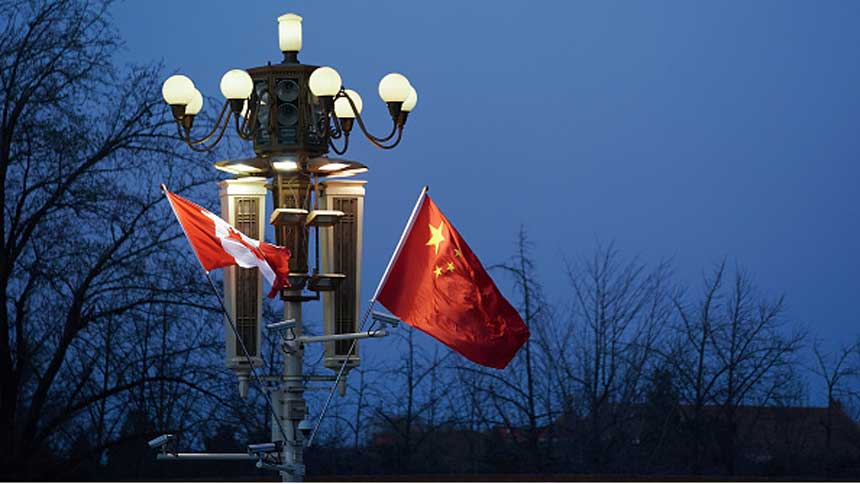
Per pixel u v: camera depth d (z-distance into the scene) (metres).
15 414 49.06
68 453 49.19
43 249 47.38
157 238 47.84
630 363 59.31
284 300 27.92
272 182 28.06
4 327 47.06
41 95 47.50
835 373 60.88
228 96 26.69
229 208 28.11
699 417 59.75
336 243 28.39
